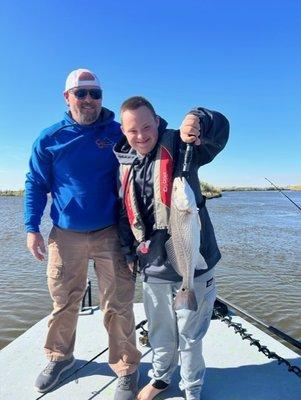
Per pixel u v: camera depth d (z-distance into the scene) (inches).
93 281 468.8
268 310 391.9
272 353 144.9
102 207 131.8
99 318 187.8
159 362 126.3
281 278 502.3
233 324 169.8
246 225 1098.7
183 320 116.3
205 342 162.2
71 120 132.8
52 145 132.0
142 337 162.2
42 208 140.6
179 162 112.7
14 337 327.3
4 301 410.6
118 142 126.3
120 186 125.3
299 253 668.1
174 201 104.7
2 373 142.6
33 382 137.3
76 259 135.5
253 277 507.2
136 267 127.8
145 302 125.3
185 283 105.2
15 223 1212.5
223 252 675.4
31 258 621.3
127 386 129.0
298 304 406.6
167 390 130.8
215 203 2608.3
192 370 118.1
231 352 154.4
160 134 117.4
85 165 131.3
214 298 121.0
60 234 135.8
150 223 118.6
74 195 131.4
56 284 135.9
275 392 130.0
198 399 119.2
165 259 117.1
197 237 103.0
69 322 139.0
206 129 108.9
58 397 129.6
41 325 180.9
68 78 132.3
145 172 117.2
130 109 112.0
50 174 136.9
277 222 1203.2
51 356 137.7
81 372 143.2
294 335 335.3
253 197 4173.2
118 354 133.6
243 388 132.3
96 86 130.0
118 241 133.0
